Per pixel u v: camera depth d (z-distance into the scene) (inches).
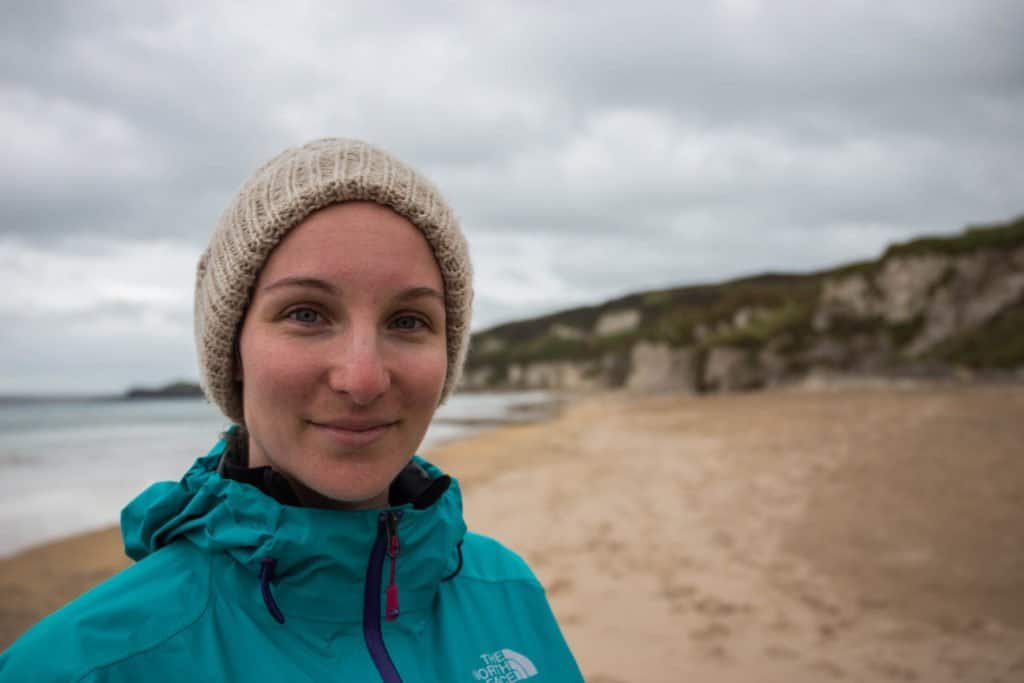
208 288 39.6
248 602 35.9
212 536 35.5
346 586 37.9
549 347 5152.6
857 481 393.1
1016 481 361.1
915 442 520.7
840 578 239.3
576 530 319.6
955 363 1362.0
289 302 36.2
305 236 36.2
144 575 34.9
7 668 30.5
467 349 48.1
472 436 1053.8
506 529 327.6
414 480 47.3
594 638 192.4
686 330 2391.7
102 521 411.2
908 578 236.7
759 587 232.8
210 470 41.7
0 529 389.7
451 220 42.1
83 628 31.6
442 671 40.7
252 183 39.4
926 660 176.9
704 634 194.5
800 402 1179.9
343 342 35.8
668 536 301.4
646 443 719.1
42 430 1445.6
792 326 1846.7
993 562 247.8
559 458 639.8
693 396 1887.3
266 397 35.9
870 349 1606.8
